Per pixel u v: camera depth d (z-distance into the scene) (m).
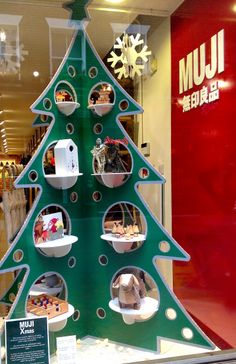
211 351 1.61
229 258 1.81
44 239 1.67
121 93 1.79
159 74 2.11
